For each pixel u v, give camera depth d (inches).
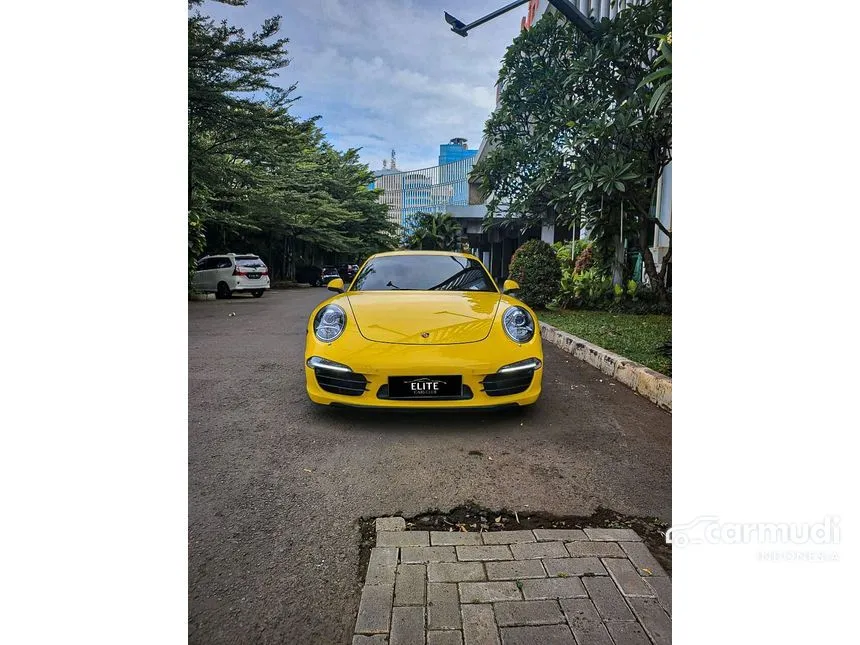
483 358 107.9
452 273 152.9
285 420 119.0
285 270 1048.8
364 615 55.4
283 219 749.3
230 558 65.5
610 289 351.3
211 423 117.0
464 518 76.3
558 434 111.0
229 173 533.6
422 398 108.0
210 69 436.1
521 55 395.9
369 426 115.0
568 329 249.8
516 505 79.7
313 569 63.6
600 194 287.7
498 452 100.7
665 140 280.8
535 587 59.9
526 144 382.3
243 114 467.2
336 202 1054.4
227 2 402.6
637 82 300.7
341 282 155.7
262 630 53.2
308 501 80.7
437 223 1075.3
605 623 53.9
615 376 163.2
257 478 88.7
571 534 71.6
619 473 91.5
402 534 71.3
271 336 257.3
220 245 840.3
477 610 56.1
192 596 57.9
